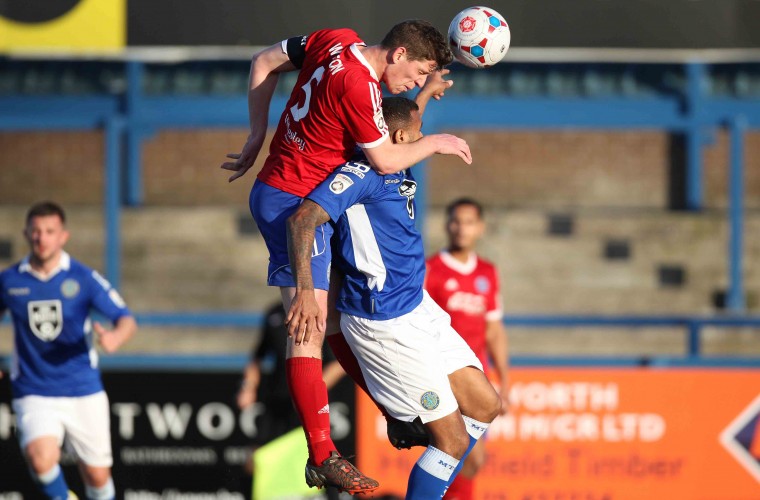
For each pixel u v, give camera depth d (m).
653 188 54.50
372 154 12.72
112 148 40.44
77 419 21.42
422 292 14.38
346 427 24.52
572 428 24.83
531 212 49.56
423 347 13.94
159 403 24.86
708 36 25.81
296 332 12.10
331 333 14.66
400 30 12.97
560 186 54.66
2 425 24.69
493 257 49.34
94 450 21.61
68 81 46.41
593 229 49.56
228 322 28.45
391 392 14.13
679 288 49.44
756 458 24.92
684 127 45.94
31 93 45.88
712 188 54.41
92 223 49.09
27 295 21.12
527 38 25.83
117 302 21.47
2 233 49.47
